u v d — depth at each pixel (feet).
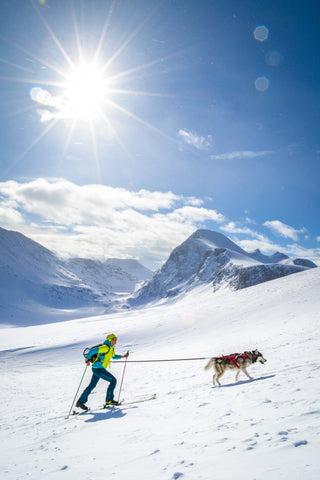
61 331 230.27
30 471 13.71
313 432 11.59
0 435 23.36
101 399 33.68
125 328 142.31
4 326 572.51
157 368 54.95
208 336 93.09
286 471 8.58
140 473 11.12
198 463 10.96
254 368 34.55
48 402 38.63
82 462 13.78
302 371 25.70
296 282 143.54
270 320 92.53
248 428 14.02
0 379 71.10
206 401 22.20
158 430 16.90
